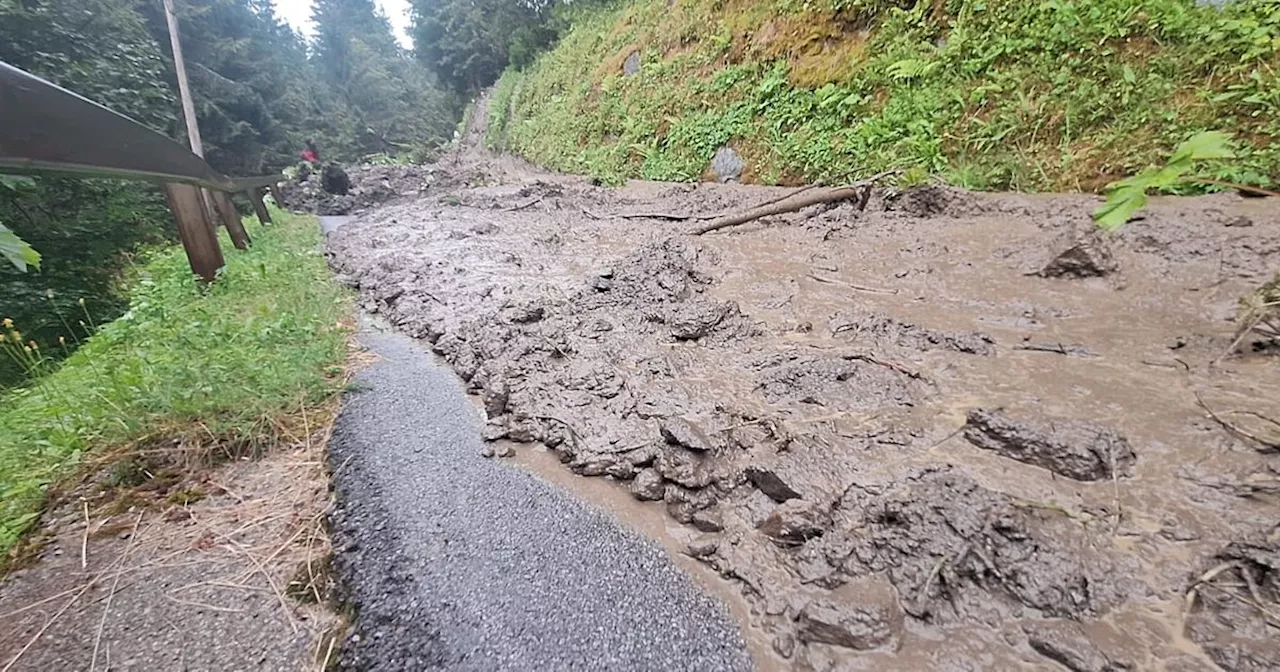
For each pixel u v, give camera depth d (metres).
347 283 5.69
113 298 6.74
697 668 1.43
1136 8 5.48
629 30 15.20
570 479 2.27
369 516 2.07
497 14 27.44
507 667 1.45
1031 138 5.62
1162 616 1.39
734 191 8.05
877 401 2.46
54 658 1.51
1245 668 1.24
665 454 2.21
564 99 16.88
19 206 6.90
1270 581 1.39
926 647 1.42
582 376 2.90
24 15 8.44
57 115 1.55
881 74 7.50
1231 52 4.86
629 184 10.32
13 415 2.72
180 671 1.46
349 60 39.75
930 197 5.22
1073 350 2.73
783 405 2.52
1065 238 3.76
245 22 21.39
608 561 1.81
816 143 7.68
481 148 23.84
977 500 1.72
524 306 3.90
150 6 16.97
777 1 9.80
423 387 3.19
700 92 10.58
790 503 1.85
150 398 2.56
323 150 24.55
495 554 1.86
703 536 1.90
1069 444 1.90
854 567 1.64
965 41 6.71
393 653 1.50
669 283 4.32
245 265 5.74
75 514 2.08
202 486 2.26
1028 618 1.44
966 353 2.84
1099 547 1.58
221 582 1.76
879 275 4.12
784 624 1.53
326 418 2.82
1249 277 3.12
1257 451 1.85
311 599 1.69
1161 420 2.09
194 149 14.06
